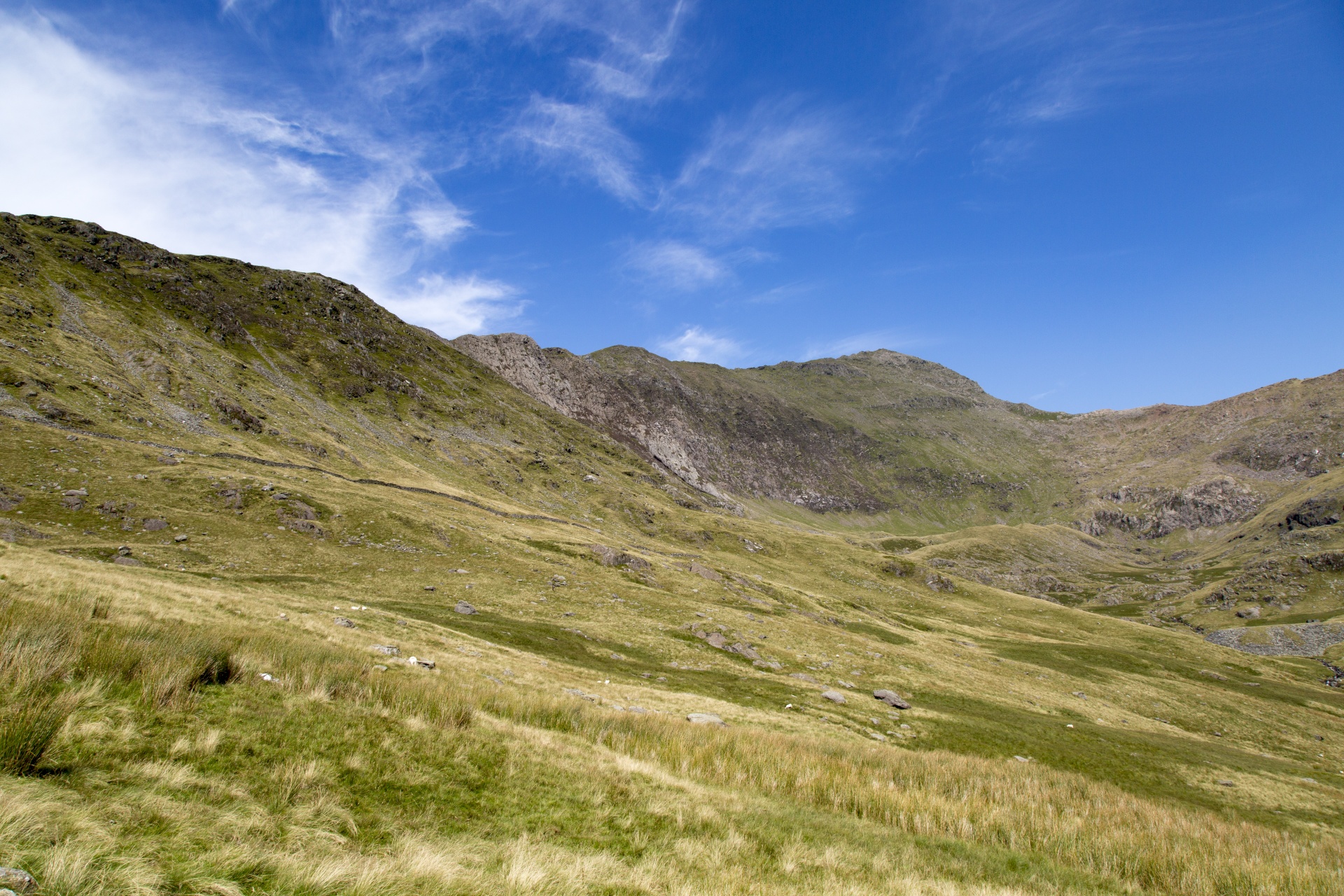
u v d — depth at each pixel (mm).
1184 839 23688
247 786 11844
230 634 20984
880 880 14938
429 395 193875
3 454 63031
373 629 37844
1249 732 79375
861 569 181375
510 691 26875
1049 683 86562
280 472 90812
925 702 60344
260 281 194625
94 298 131625
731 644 66625
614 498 183500
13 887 7035
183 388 112188
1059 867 18828
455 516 101312
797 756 26266
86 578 28141
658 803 17203
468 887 10305
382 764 14625
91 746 11180
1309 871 20812
